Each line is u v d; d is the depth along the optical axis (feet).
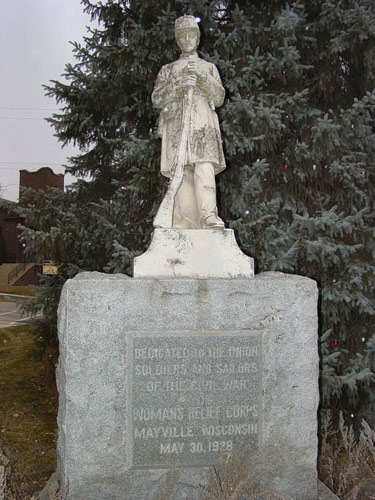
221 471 9.75
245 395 10.50
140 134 23.29
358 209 19.99
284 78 18.97
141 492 10.09
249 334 10.53
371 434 12.60
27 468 14.73
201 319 10.39
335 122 18.95
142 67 20.75
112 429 10.04
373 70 19.72
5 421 19.80
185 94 11.73
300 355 10.76
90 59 22.45
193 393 10.32
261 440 10.53
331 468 12.53
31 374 27.04
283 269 18.12
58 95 22.76
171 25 19.26
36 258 23.18
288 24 18.16
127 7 22.58
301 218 17.47
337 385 16.93
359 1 18.75
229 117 18.70
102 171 24.56
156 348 10.22
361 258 18.84
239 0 21.62
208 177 11.58
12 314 54.08
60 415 10.57
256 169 18.80
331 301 18.22
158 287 10.26
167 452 10.20
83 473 9.89
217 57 18.60
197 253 10.94
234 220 19.80
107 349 10.06
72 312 9.96
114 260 19.48
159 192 20.17
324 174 20.17
